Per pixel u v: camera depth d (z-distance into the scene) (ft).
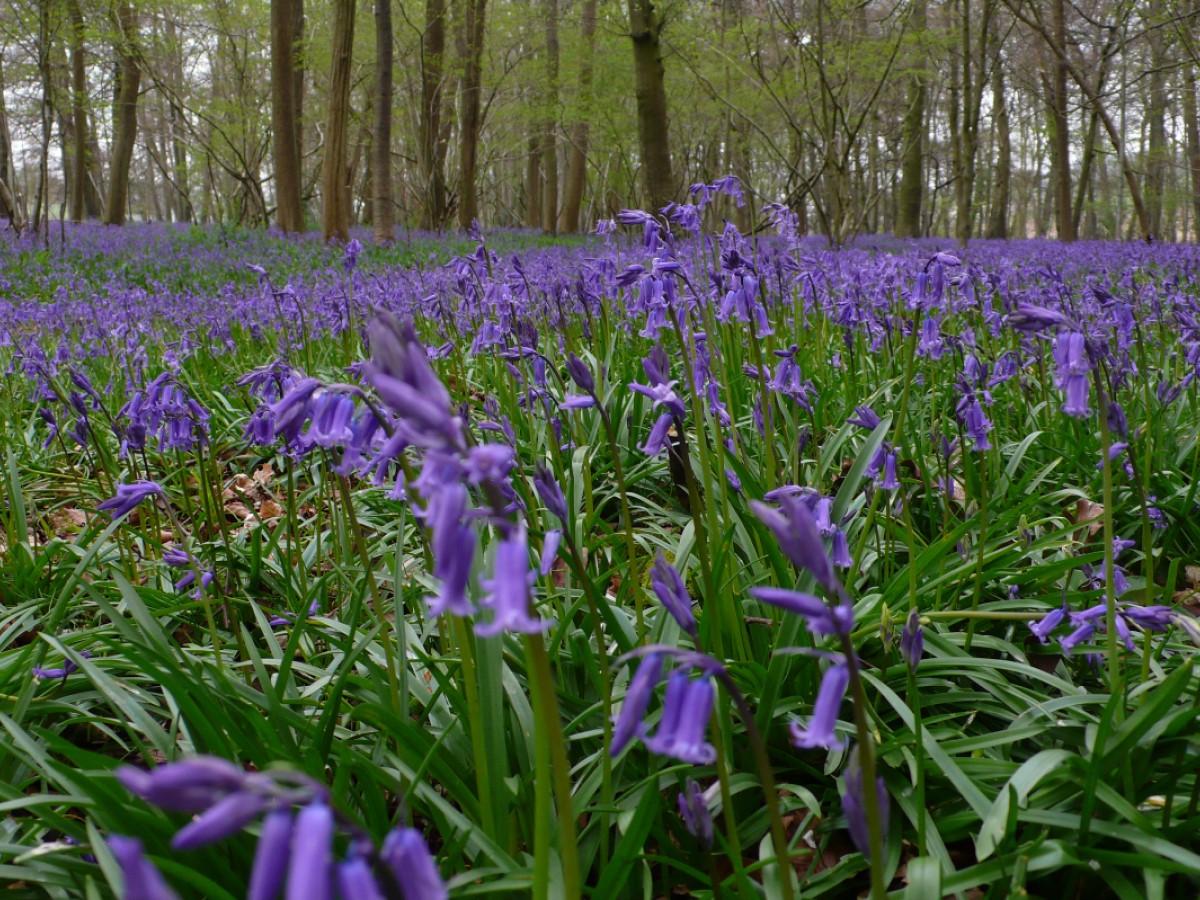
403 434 4.40
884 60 53.72
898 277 19.43
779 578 9.25
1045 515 13.19
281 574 12.39
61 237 51.83
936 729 8.22
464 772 7.63
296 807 6.57
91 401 14.35
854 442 14.94
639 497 14.37
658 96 47.01
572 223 98.53
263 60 98.73
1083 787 6.95
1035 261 35.42
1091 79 73.00
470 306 16.72
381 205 59.31
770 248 19.85
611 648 9.23
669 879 7.36
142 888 2.76
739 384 15.84
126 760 9.01
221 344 24.34
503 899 6.37
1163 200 132.46
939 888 6.13
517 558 4.19
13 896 6.59
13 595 11.88
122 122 88.12
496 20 85.20
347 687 8.73
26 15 56.03
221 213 107.86
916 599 9.82
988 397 12.30
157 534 12.59
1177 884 6.74
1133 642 9.36
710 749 4.41
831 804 7.88
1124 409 14.92
